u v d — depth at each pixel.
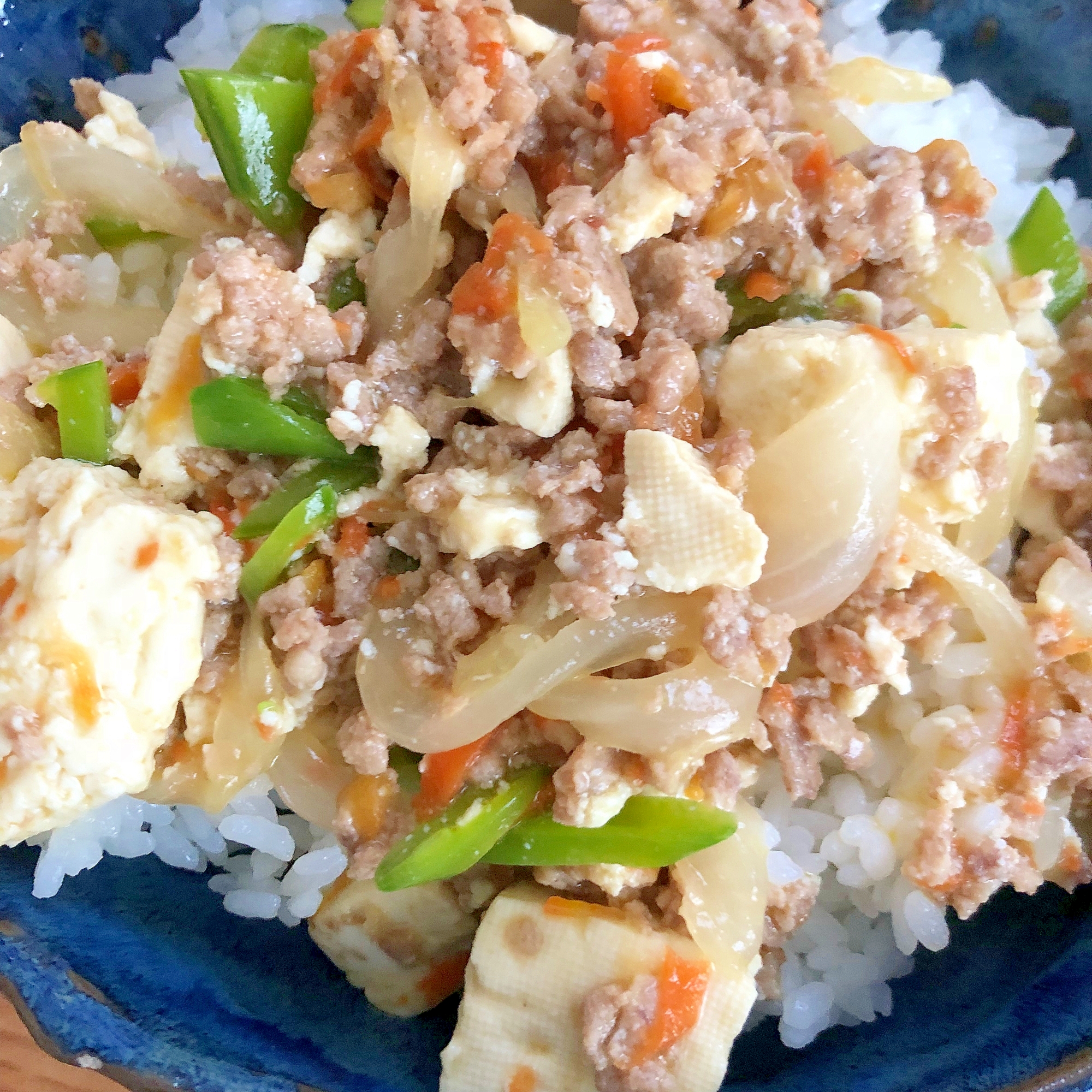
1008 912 0.14
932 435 0.13
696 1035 0.12
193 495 0.14
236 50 0.17
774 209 0.13
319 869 0.14
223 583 0.13
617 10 0.14
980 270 0.14
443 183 0.13
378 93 0.13
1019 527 0.14
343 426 0.13
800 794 0.13
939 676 0.14
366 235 0.14
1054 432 0.15
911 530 0.13
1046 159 0.16
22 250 0.14
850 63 0.15
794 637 0.13
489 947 0.13
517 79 0.13
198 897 0.15
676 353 0.12
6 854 0.14
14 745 0.12
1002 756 0.14
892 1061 0.13
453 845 0.12
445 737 0.12
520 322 0.12
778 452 0.12
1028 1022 0.12
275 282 0.13
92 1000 0.12
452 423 0.13
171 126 0.17
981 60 0.17
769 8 0.14
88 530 0.12
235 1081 0.12
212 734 0.13
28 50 0.16
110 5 0.17
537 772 0.13
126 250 0.15
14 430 0.14
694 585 0.12
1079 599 0.13
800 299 0.14
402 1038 0.14
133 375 0.14
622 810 0.13
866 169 0.14
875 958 0.14
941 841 0.13
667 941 0.12
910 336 0.13
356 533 0.13
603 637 0.12
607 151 0.13
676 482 0.12
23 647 0.12
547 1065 0.13
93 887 0.14
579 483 0.12
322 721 0.13
